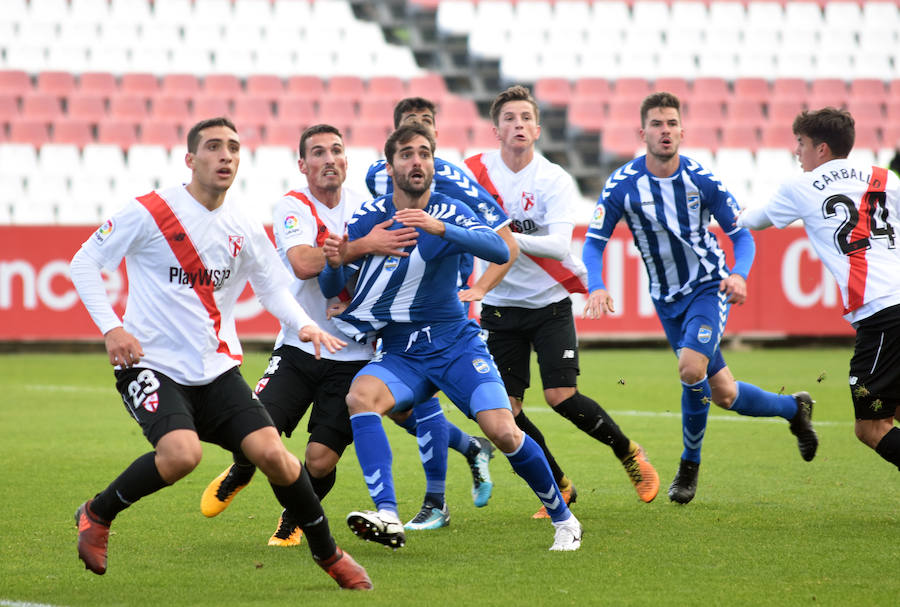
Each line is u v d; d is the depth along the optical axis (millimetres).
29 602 13641
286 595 14000
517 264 21031
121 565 15812
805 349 56969
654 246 21547
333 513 19938
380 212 17422
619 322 55156
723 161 70000
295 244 18094
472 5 78562
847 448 27266
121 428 30750
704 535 17703
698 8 79625
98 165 66000
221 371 14953
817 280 55406
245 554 16594
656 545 16969
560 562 15852
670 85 74562
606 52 77062
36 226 52406
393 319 16953
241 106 70312
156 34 74688
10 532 17875
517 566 15625
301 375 18016
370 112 70938
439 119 71188
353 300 17297
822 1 80188
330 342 15133
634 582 14578
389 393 16453
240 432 14359
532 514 19891
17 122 67375
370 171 20078
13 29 73562
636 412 34125
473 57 76812
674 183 21016
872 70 77438
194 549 16938
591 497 21422
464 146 70188
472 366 16656
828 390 38906
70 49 73188
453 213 16969
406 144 16531
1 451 26734
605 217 21609
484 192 18188
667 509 20094
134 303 14922
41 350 57531
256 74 72812
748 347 57938
